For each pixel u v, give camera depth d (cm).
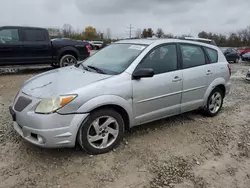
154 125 462
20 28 948
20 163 323
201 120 502
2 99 604
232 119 521
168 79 411
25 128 319
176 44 441
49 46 1003
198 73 461
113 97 343
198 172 323
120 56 410
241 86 912
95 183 292
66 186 285
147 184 295
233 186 300
